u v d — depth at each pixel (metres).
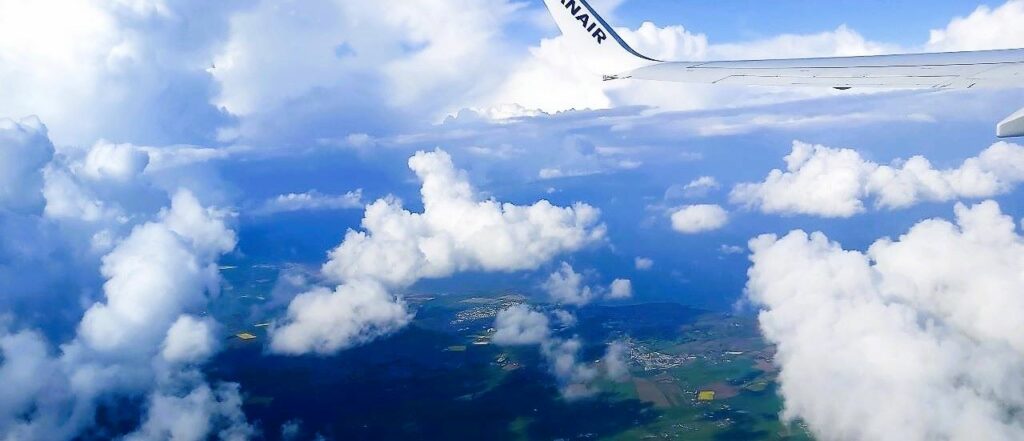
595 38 23.38
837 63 18.22
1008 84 14.46
